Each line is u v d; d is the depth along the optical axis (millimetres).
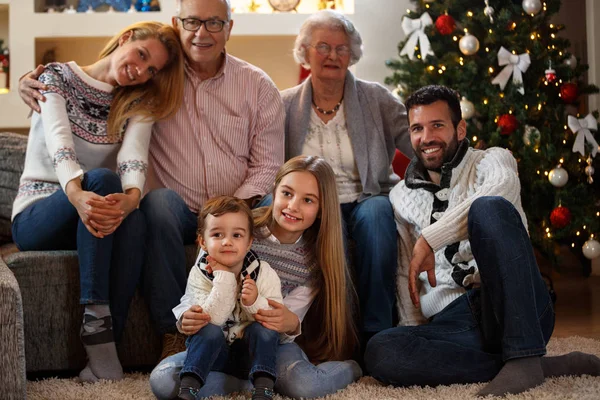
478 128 4082
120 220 2133
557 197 3822
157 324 2234
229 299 1887
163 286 2230
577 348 2570
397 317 2406
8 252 2625
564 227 3852
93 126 2420
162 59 2416
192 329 1840
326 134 2766
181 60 2514
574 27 5438
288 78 4695
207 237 1940
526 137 3873
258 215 2180
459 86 4023
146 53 2379
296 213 2061
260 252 2123
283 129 2701
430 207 2275
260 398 1791
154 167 2625
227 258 1920
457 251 2189
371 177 2693
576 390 1846
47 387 2008
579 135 3781
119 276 2195
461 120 2281
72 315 2244
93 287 2100
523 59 3867
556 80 3988
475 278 2154
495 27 4020
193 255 2357
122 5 4523
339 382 2010
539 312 1985
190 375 1776
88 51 4594
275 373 1848
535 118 3977
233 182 2625
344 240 2342
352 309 2303
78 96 2414
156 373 1861
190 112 2598
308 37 2721
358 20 4633
